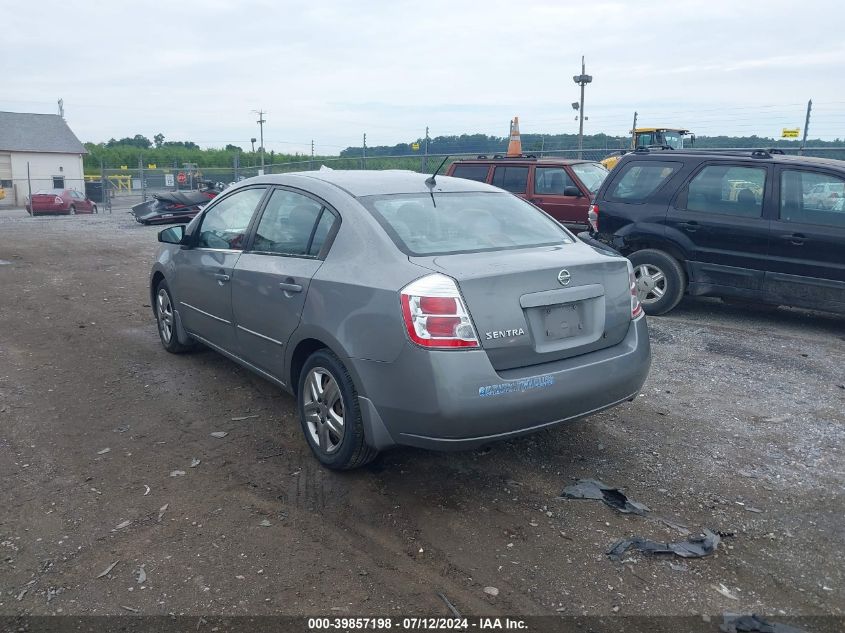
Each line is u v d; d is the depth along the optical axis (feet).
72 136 170.91
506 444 14.92
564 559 10.87
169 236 19.72
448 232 13.66
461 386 11.29
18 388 18.28
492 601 9.91
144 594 10.02
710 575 10.53
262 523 11.85
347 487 13.09
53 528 11.71
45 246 49.01
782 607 9.83
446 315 11.35
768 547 11.27
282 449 14.75
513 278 11.87
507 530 11.66
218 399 17.57
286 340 14.42
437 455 14.39
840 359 21.17
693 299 30.45
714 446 14.98
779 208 24.04
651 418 16.49
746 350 22.11
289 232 15.15
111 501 12.59
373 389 12.16
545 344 12.32
